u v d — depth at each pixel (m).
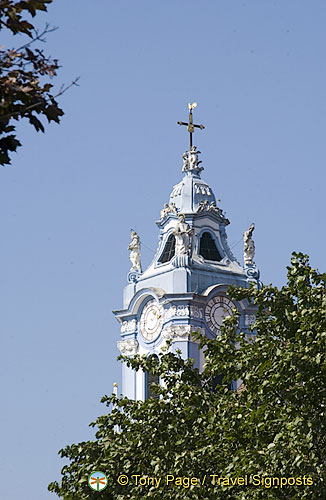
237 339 103.44
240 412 93.94
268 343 95.75
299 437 85.50
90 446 107.56
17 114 48.44
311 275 97.06
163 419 102.56
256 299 100.00
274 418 90.50
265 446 90.12
